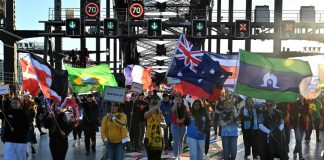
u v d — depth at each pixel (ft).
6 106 39.93
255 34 115.85
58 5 135.23
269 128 42.47
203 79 44.04
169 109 53.31
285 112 50.72
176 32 123.03
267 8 123.44
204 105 41.57
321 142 70.03
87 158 52.49
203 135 41.01
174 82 55.26
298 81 43.11
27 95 54.65
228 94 47.06
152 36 114.52
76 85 74.79
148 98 58.54
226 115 43.73
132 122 56.95
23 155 38.70
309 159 52.60
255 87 42.80
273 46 128.26
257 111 48.03
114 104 37.68
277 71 42.91
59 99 43.80
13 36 126.93
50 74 43.65
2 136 38.88
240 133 81.61
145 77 94.68
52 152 39.99
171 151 56.95
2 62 134.82
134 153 55.47
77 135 68.59
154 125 39.63
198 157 41.22
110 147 37.70
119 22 116.16
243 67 42.63
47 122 39.73
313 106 70.49
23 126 38.32
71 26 113.29
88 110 56.70
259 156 46.70
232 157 44.01
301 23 117.50
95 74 75.97
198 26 113.60
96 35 115.24
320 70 58.39
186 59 44.16
